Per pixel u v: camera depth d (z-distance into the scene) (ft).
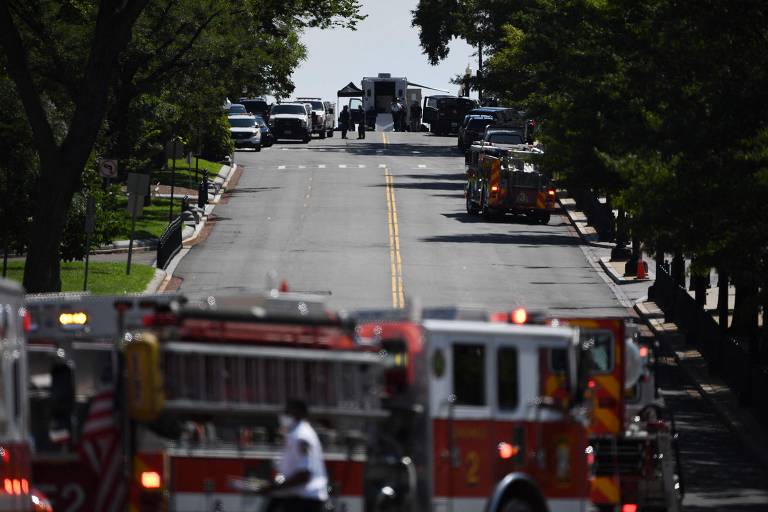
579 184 526.57
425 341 159.84
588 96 494.59
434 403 159.33
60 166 394.52
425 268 526.98
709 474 269.44
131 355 138.00
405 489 157.89
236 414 143.84
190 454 141.38
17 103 465.06
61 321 155.43
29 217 462.19
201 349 141.90
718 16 323.78
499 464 164.66
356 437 153.89
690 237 312.71
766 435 308.19
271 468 145.69
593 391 201.67
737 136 320.50
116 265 503.61
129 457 139.33
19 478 125.90
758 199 300.40
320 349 151.33
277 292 163.12
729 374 368.27
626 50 417.69
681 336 437.58
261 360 146.30
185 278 496.23
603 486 201.87
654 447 207.21
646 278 538.06
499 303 457.68
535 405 168.76
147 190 485.97
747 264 305.94
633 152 372.99
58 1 474.49
